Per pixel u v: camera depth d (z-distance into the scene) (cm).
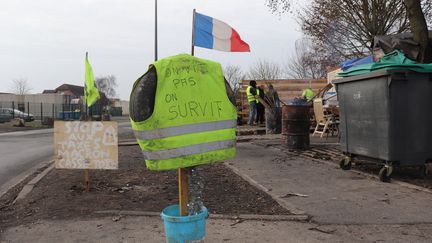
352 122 845
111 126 723
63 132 730
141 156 1196
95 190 736
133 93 346
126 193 711
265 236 490
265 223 536
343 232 498
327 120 1534
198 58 367
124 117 8175
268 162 1016
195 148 353
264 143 1401
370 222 530
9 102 5922
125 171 920
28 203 667
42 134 2591
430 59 949
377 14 2130
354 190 699
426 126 750
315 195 671
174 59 355
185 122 350
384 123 745
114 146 724
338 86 890
